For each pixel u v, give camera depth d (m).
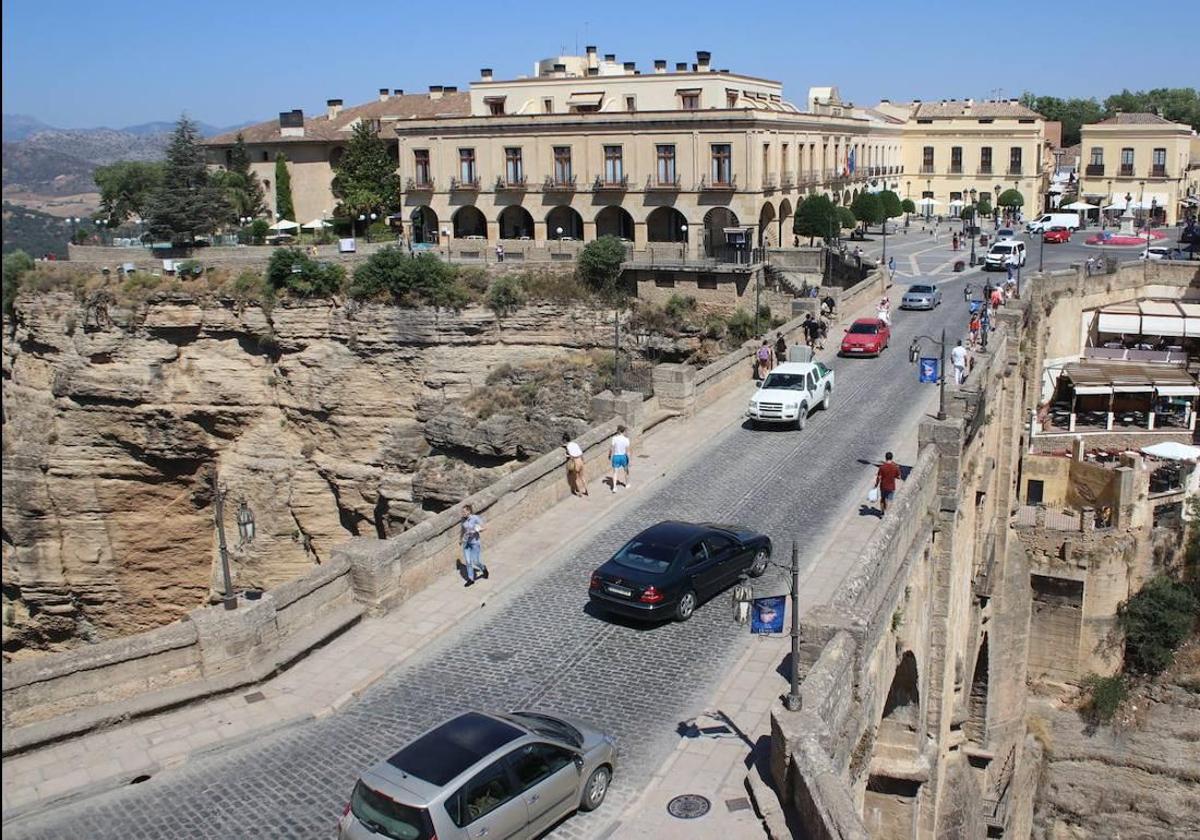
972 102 118.38
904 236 94.56
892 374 44.78
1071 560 50.41
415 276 63.34
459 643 21.69
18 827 15.52
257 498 65.75
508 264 67.69
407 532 24.25
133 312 64.12
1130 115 107.81
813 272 67.75
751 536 24.12
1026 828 49.50
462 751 14.34
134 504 67.06
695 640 21.33
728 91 78.56
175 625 19.66
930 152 112.25
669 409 38.41
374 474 64.44
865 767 18.38
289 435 65.69
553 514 29.05
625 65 88.56
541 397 63.06
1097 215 104.50
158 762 17.28
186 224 73.69
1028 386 53.78
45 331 66.19
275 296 63.69
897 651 22.06
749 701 18.78
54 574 67.06
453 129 79.38
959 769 35.97
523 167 77.69
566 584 24.45
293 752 17.66
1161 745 49.69
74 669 18.25
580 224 80.62
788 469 32.25
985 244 85.44
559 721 16.31
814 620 17.70
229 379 65.44
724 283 66.50
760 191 71.69
